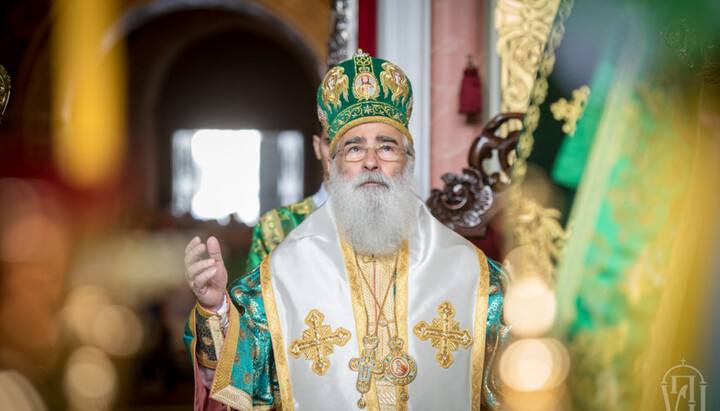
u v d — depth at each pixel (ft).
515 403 6.63
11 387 16.75
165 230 32.22
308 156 55.98
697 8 5.66
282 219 11.55
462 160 15.76
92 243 36.55
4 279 24.66
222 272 6.95
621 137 5.98
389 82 7.78
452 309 7.36
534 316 6.41
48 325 21.79
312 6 38.70
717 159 5.84
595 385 5.97
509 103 15.65
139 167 50.26
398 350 7.14
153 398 22.29
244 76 54.95
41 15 38.55
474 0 15.98
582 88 6.21
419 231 7.68
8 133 37.37
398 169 7.59
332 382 7.08
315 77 54.34
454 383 7.18
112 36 40.32
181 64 54.24
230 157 55.72
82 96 42.55
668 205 5.83
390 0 16.16
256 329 7.36
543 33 15.61
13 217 33.01
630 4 5.92
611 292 5.97
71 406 18.90
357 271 7.44
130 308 27.17
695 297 5.74
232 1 39.04
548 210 6.37
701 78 5.75
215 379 6.88
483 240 11.59
